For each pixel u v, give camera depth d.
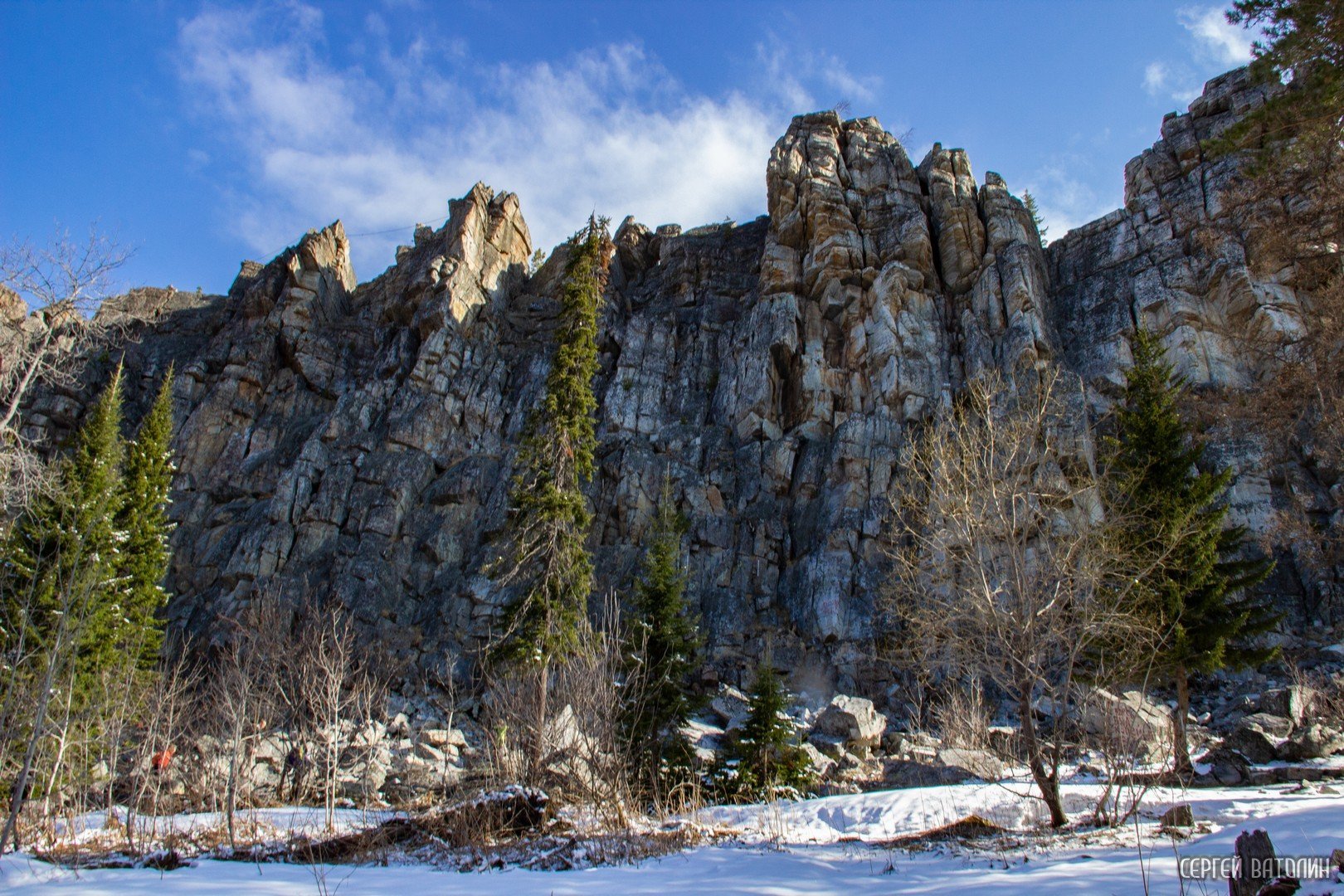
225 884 11.12
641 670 23.50
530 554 26.38
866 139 57.75
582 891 10.16
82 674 22.72
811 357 47.91
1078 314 47.03
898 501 38.62
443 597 40.91
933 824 15.78
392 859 13.44
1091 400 40.81
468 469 46.56
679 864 12.27
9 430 19.38
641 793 19.17
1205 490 23.58
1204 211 45.81
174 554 44.97
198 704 29.08
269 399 53.62
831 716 28.56
